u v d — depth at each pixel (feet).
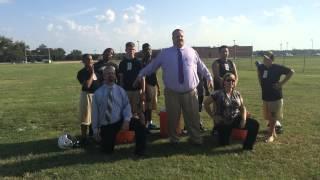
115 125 14.52
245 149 14.94
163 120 17.01
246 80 52.06
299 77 56.29
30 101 31.96
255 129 14.83
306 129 18.51
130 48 17.34
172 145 15.69
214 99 15.51
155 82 18.70
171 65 15.29
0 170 12.84
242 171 12.55
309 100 29.76
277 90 16.37
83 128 16.24
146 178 11.97
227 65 17.12
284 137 16.90
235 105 15.26
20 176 12.31
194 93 15.52
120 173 12.43
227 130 15.34
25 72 88.94
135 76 17.31
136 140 14.34
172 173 12.38
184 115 15.69
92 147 15.55
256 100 30.09
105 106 14.48
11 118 22.68
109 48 17.03
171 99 15.55
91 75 16.25
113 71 14.57
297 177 12.00
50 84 51.70
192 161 13.61
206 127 19.25
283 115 22.25
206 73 15.93
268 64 16.57
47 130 19.44
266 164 13.23
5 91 41.88
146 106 18.47
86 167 13.04
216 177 12.01
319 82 47.14
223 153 14.55
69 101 31.14
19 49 243.19
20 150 15.31
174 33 15.31
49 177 12.20
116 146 15.47
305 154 14.35
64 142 15.42
